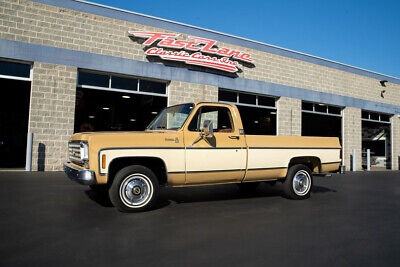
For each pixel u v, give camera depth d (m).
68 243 3.71
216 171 6.07
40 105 10.62
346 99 18.62
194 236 4.11
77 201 6.12
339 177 13.23
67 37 11.06
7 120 12.36
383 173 16.11
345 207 6.35
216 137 6.11
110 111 12.04
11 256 3.27
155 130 6.32
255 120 15.39
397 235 4.38
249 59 14.66
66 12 11.06
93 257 3.28
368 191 8.85
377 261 3.38
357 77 19.31
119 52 11.93
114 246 3.65
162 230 4.35
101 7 11.65
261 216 5.34
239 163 6.31
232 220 5.02
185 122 5.90
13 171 10.51
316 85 17.36
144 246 3.67
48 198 6.33
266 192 8.05
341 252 3.64
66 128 10.99
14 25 10.27
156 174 6.00
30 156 10.46
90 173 5.00
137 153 5.34
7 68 10.46
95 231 4.23
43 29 10.70
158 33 12.44
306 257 3.45
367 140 20.25
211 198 6.97
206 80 13.73
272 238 4.11
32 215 4.98
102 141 5.16
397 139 21.53
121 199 5.24
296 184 7.10
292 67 16.48
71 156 6.18
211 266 3.12
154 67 12.60
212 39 14.05
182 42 12.88
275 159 6.77
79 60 11.23
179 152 5.70
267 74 15.58
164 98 13.16
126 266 3.06
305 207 6.24
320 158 7.41
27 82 10.79
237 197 7.20
